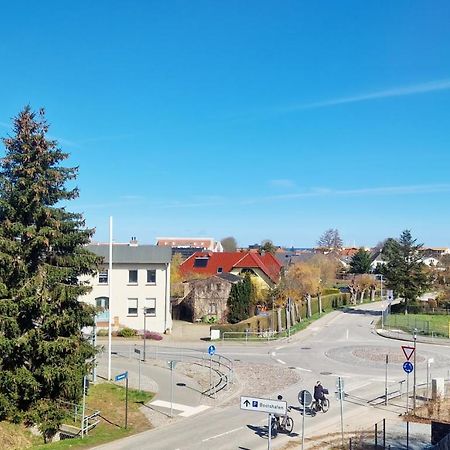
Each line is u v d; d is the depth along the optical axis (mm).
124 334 50562
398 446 20703
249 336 49938
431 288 74562
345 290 92500
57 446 21047
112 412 25938
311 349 44156
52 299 23625
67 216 24906
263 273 71562
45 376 22625
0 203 22938
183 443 21562
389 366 37156
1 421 23000
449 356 41344
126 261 52906
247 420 24609
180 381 32312
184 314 62062
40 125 23875
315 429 23312
